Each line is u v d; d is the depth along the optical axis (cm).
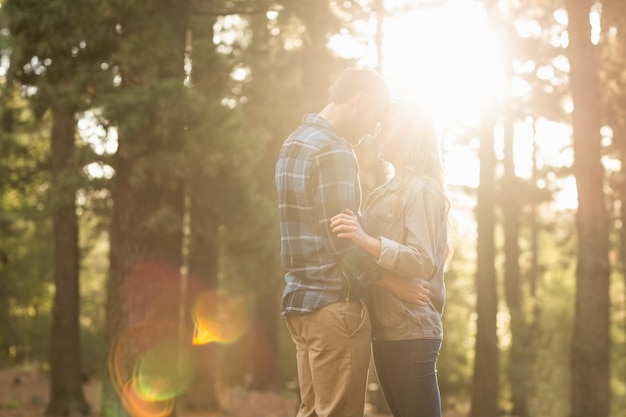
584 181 1401
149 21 1108
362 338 353
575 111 1401
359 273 346
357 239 343
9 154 1900
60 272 1852
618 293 2639
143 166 1093
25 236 2669
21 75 1198
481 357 1909
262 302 2766
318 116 361
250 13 1202
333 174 348
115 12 1093
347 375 353
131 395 1126
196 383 1903
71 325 1853
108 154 1291
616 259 2098
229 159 1126
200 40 1209
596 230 1402
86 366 2748
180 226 1155
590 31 1394
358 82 361
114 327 1138
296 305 354
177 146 1130
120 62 1106
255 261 1934
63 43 1109
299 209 353
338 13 1361
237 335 3008
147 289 1127
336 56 1413
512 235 2442
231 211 1513
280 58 1961
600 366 1409
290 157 356
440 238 368
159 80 1109
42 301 2902
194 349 1906
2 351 2869
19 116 1884
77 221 1862
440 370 2989
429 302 370
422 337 364
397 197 366
